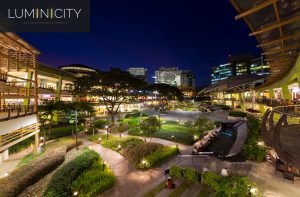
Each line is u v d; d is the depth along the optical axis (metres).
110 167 17.16
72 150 21.72
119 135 28.59
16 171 14.80
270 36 7.01
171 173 15.16
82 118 37.28
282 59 11.42
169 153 19.28
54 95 44.31
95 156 18.30
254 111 38.56
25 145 21.97
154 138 26.64
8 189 11.99
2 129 13.37
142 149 20.14
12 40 15.91
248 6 5.30
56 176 14.18
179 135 26.23
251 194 10.89
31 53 19.78
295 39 7.22
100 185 13.10
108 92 37.25
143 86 41.88
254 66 137.25
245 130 20.42
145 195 12.55
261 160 16.44
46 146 22.00
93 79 34.97
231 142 19.28
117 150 21.27
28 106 19.47
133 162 17.78
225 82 48.75
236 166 15.78
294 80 24.31
